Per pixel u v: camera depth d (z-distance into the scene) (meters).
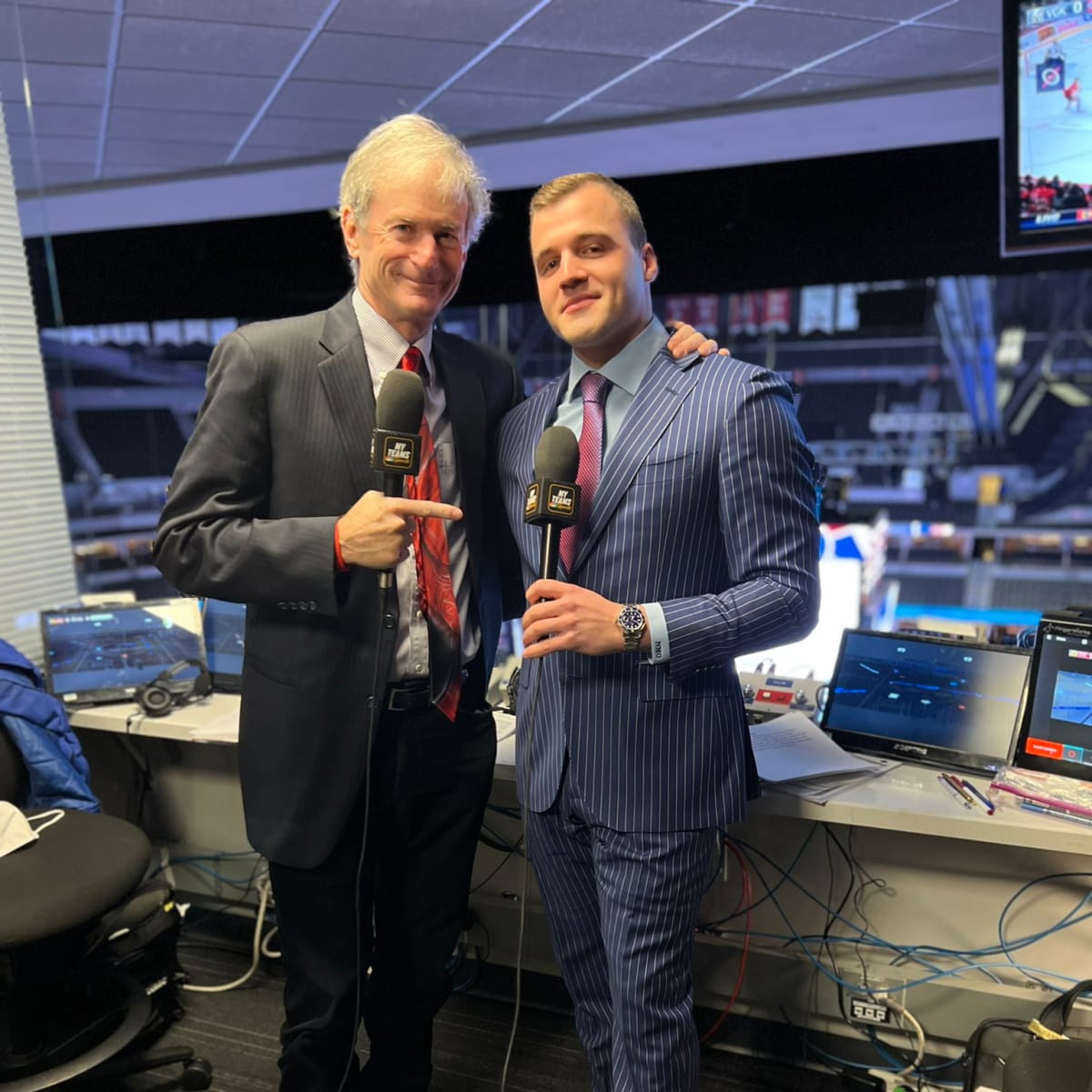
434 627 1.41
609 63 3.57
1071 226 2.47
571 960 1.48
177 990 2.12
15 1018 1.71
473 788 1.55
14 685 1.98
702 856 1.31
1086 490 12.52
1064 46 2.35
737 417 1.21
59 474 2.55
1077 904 1.71
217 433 1.34
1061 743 1.61
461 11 3.00
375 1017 1.62
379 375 1.40
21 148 2.50
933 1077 1.83
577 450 1.26
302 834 1.40
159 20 3.00
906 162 4.68
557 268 1.28
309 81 3.70
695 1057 1.34
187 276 6.24
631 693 1.28
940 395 12.73
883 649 1.85
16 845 1.75
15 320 2.41
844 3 3.01
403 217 1.28
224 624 2.28
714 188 5.06
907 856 1.82
